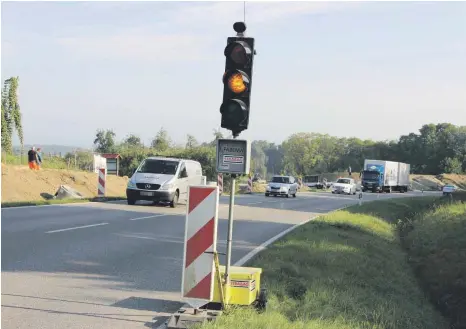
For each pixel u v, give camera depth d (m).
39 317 7.72
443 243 22.69
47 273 10.50
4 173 32.22
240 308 8.19
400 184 94.19
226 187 61.69
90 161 57.56
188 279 7.93
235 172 8.25
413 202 45.88
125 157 69.62
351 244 18.55
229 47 8.23
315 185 104.44
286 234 19.11
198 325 7.40
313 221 24.27
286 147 164.00
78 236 15.45
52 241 14.25
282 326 7.85
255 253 14.39
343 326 8.94
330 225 22.92
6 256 11.87
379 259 17.83
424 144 164.12
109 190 41.06
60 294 9.04
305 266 13.16
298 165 163.50
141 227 18.53
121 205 27.12
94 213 22.11
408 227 31.06
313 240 17.33
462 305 14.77
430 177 137.38
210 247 7.92
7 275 10.12
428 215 33.88
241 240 17.38
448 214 31.47
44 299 8.66
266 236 18.69
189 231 7.95
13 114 42.19
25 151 43.53
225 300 8.23
